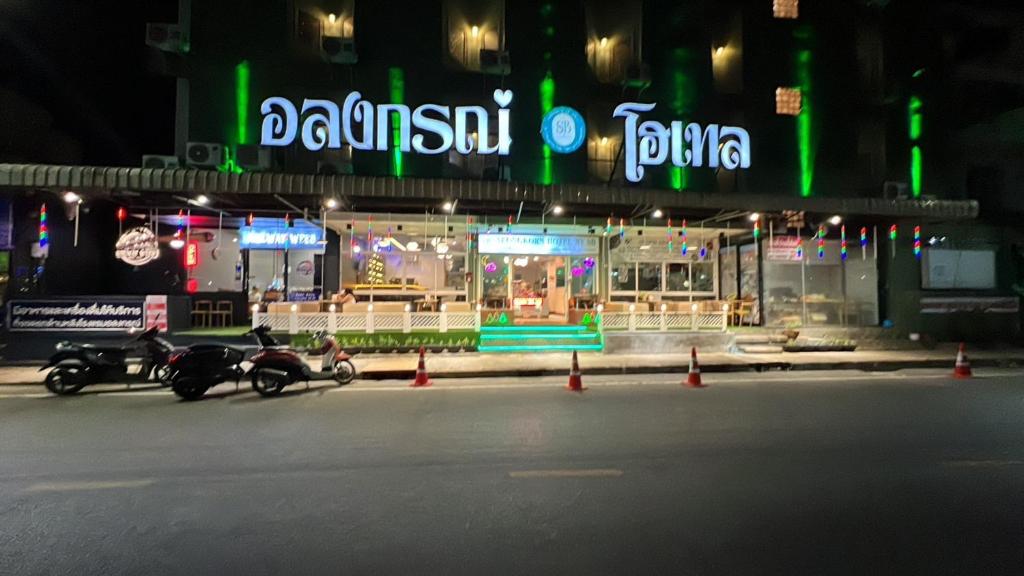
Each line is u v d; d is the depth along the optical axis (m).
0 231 14.62
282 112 15.23
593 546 4.00
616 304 17.47
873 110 18.66
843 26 18.77
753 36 18.25
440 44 16.45
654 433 7.20
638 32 17.53
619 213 16.89
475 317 15.38
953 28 19.16
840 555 3.89
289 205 15.45
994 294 18.61
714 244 20.77
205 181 13.31
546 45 17.05
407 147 15.55
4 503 4.87
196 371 9.60
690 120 17.67
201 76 15.43
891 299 18.09
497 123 16.44
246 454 6.30
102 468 5.82
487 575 3.58
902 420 7.94
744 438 6.95
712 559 3.82
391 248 18.97
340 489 5.17
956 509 4.71
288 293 18.23
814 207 15.52
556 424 7.71
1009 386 11.02
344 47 15.38
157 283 17.67
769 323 18.84
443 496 4.98
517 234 19.20
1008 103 19.20
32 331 13.40
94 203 16.78
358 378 11.89
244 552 3.92
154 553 3.92
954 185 18.83
